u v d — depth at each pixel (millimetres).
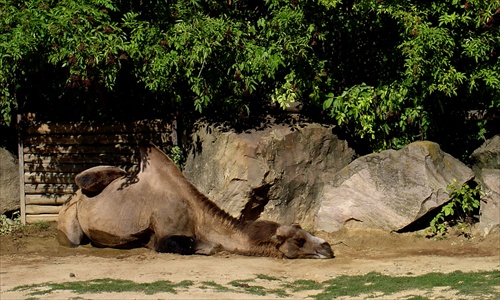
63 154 15469
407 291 10094
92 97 15805
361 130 14781
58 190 15430
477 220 13945
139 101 16016
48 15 13711
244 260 12336
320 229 14344
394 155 13984
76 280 10844
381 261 12211
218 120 15078
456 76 14000
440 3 14336
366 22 15070
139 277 10992
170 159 13922
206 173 14758
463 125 15680
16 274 11383
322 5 14344
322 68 14617
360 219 14016
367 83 15609
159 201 13141
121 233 13367
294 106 15430
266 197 14266
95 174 13859
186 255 12734
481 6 13789
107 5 13906
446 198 13648
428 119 14867
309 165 14633
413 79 14305
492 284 10250
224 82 14750
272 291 10180
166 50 14359
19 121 15391
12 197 15477
